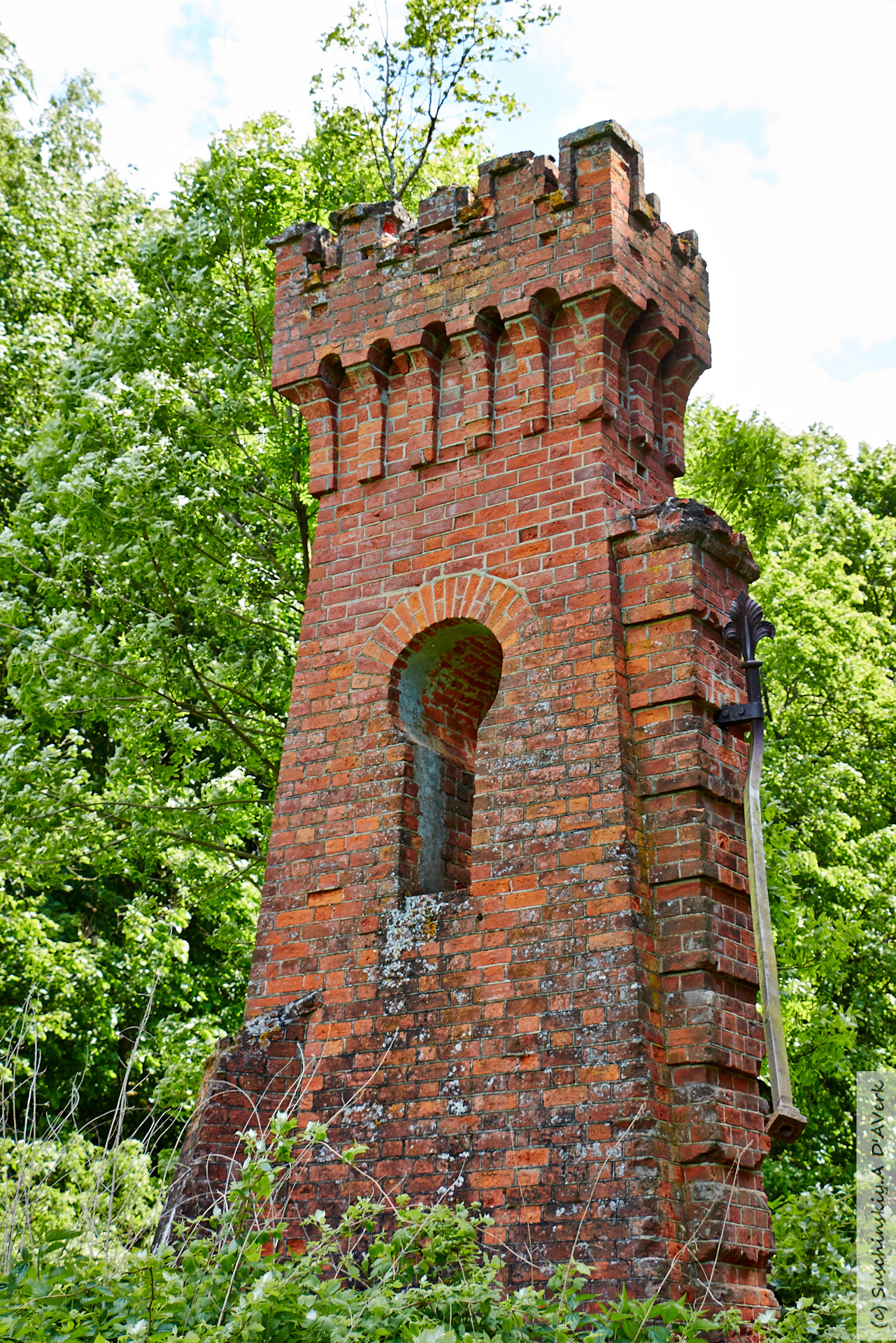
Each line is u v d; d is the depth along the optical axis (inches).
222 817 598.2
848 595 853.8
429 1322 219.0
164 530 552.1
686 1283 256.2
